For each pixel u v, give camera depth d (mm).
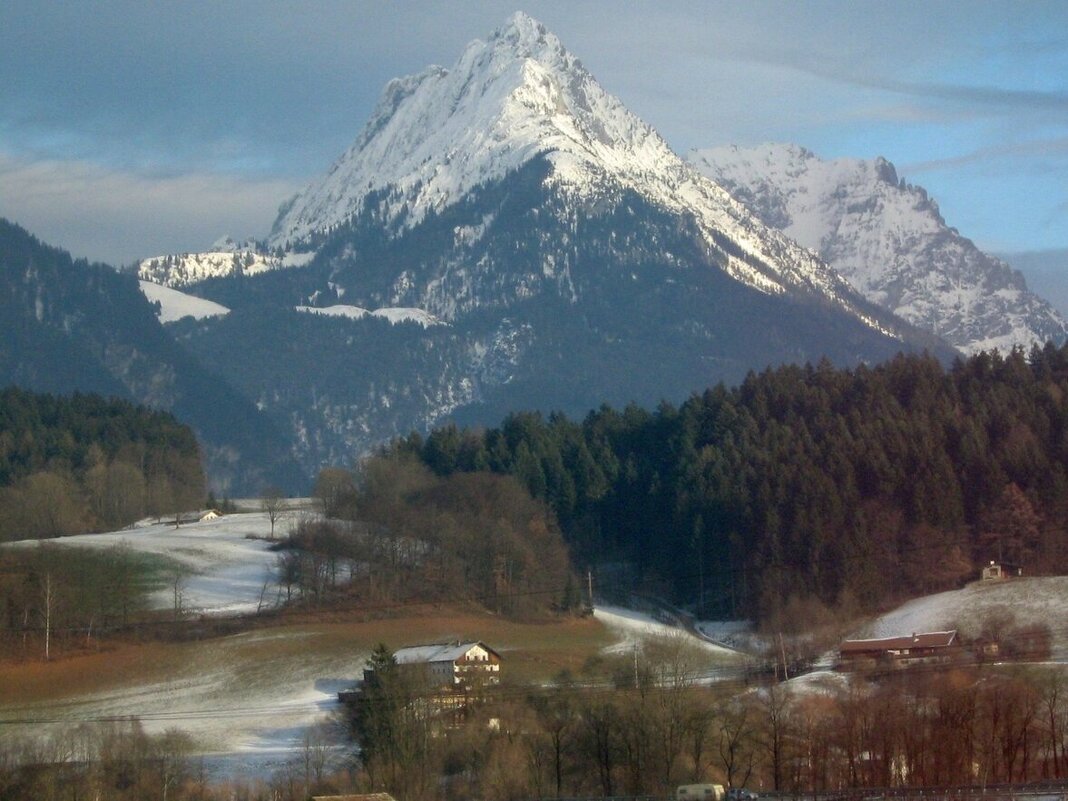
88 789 149125
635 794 142250
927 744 147625
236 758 168375
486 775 145875
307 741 159875
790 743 148250
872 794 128875
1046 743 150875
